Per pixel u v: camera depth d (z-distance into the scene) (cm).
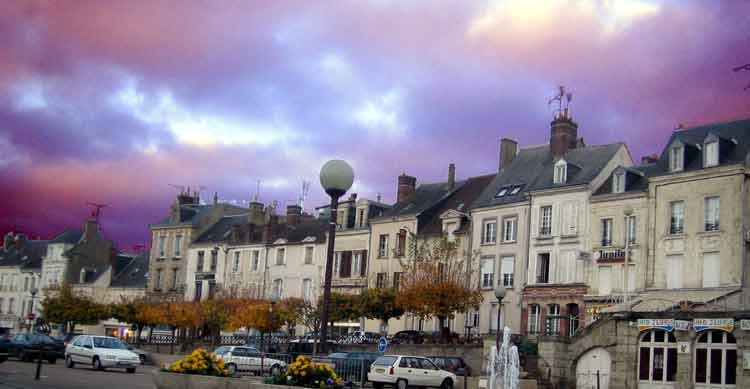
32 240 9125
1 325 8631
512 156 5522
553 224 4644
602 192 4481
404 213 5669
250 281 6569
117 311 6356
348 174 1858
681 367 3234
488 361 3781
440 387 3397
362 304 4825
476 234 5081
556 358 3550
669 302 3762
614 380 3428
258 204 6969
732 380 3088
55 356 4034
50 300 6750
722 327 3123
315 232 6281
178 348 5694
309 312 5181
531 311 4644
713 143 4009
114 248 8250
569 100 5166
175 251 7388
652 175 4200
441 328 4488
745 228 3791
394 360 3306
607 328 3491
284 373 2039
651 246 4138
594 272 4369
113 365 3538
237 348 3950
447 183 5859
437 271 4641
